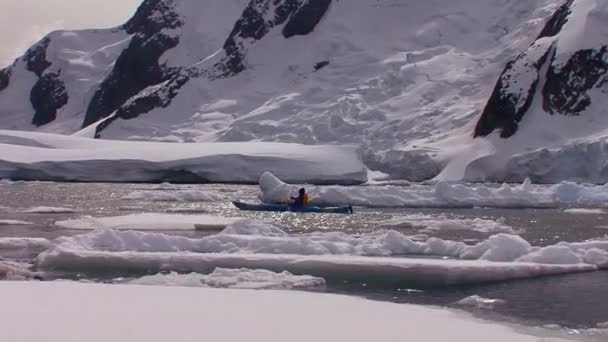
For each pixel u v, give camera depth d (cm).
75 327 945
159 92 13988
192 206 4212
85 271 1677
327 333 974
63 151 7975
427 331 1012
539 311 1262
